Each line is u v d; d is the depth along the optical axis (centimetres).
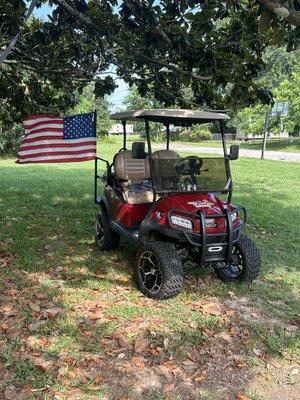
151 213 453
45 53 602
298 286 500
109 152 2516
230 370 334
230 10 486
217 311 423
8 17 442
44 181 1199
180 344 362
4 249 574
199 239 421
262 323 407
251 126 3688
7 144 2328
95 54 617
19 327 376
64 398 292
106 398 295
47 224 712
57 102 775
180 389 309
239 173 1533
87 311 412
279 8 251
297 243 669
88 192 1016
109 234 563
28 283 468
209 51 480
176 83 619
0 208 821
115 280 488
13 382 305
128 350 352
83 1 484
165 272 425
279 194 1105
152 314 411
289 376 330
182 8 466
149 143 478
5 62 612
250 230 736
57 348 348
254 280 495
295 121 3472
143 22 470
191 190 463
